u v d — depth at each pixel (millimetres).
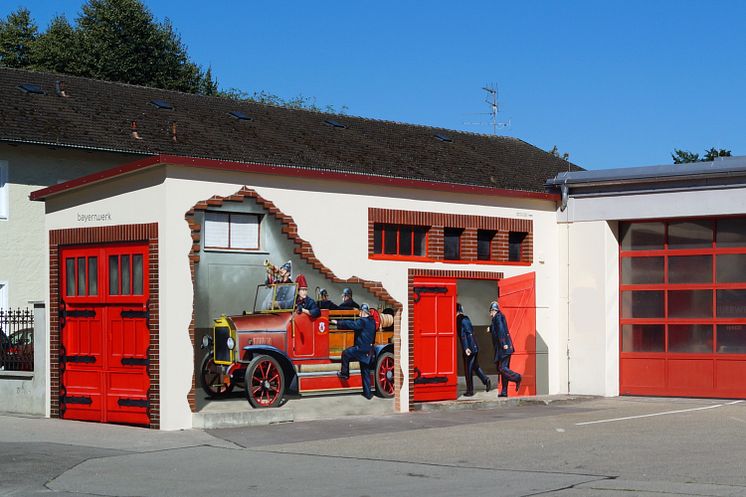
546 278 22000
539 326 21797
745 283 20500
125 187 16609
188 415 15906
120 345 16703
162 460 12836
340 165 31234
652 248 21547
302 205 17594
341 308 18125
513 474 11383
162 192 15844
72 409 17469
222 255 16734
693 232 21078
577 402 20641
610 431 15203
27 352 18859
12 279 26156
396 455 13086
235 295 16922
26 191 26438
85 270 17375
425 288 19516
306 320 17531
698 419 16703
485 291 23031
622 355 21781
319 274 17828
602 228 21688
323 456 13102
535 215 21828
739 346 20562
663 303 21391
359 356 18219
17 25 51125
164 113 30844
